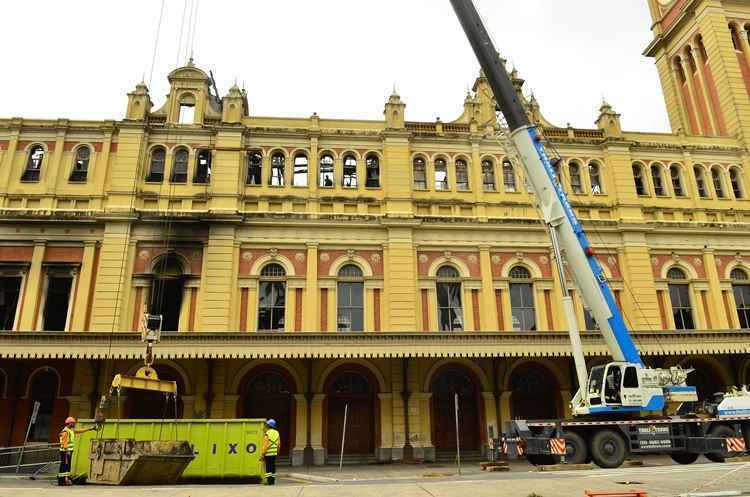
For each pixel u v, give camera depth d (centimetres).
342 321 2645
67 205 2677
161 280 2584
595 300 1883
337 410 2547
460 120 3106
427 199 2867
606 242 2911
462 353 2330
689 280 2928
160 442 1577
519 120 2005
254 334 2253
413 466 2262
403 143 2923
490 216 2886
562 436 1784
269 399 2533
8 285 2555
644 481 1327
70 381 2445
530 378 2712
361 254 2739
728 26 3569
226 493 1191
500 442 2016
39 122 2803
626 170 3050
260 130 2872
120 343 2211
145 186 2727
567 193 3008
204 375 2481
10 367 2430
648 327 2769
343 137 2928
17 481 1767
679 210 3058
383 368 2589
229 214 2652
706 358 2819
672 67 3809
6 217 2583
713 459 1919
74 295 2547
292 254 2697
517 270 2831
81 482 1650
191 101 2927
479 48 2050
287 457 2441
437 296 2731
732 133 3312
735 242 3030
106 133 2809
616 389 1827
